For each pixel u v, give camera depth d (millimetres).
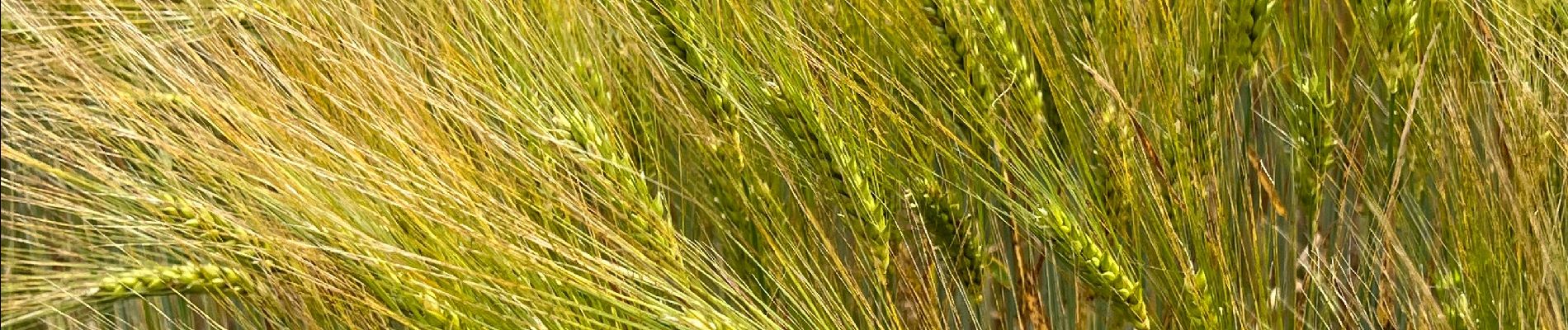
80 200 1021
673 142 1158
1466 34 1165
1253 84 1172
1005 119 1093
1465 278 1103
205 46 1071
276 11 1058
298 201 976
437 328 975
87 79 1014
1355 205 1179
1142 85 1088
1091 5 1082
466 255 983
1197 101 1089
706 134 1097
